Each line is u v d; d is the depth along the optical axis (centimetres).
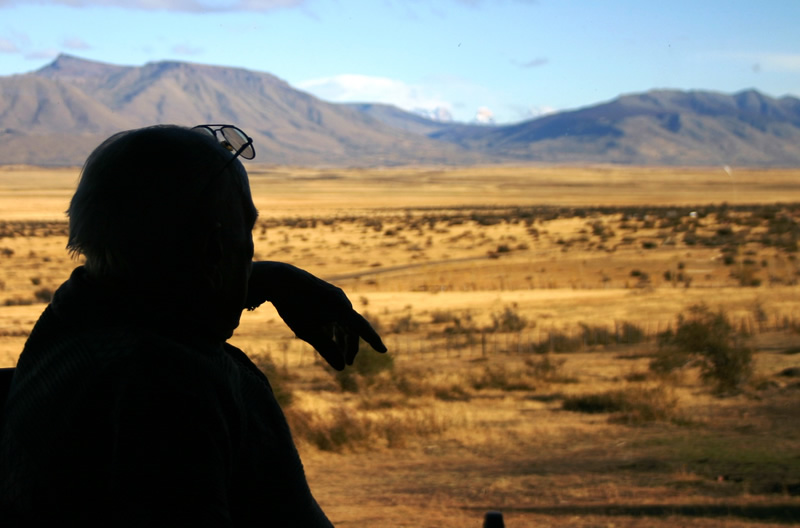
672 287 4712
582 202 15950
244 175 126
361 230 9306
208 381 110
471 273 5625
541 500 1077
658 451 1386
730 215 10106
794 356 2559
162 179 115
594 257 6031
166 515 98
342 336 146
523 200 16875
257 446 118
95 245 114
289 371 2628
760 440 1437
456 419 1770
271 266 143
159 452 100
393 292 5012
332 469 1353
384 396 2150
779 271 5216
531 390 2250
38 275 5778
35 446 107
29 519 106
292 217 12119
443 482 1226
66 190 19588
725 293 4175
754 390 2028
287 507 120
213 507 101
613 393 1945
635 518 938
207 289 117
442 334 3609
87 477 104
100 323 111
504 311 4097
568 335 3403
